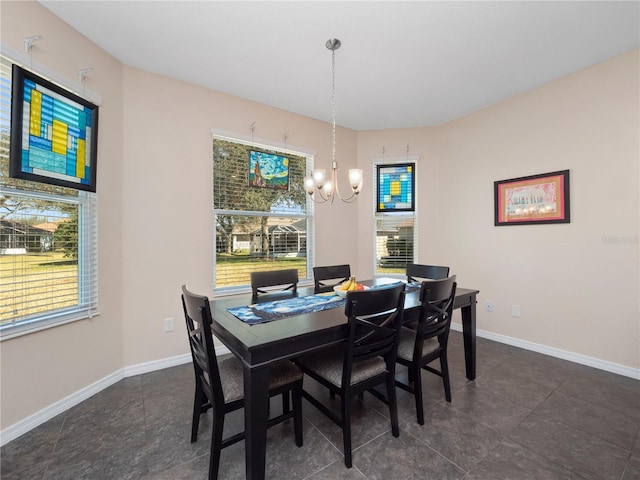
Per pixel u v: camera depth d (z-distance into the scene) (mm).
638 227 2270
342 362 1630
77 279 2074
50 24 1837
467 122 3414
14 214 1724
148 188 2488
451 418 1795
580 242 2562
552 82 2719
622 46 2223
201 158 2766
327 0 1762
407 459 1466
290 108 3252
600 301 2459
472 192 3371
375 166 3900
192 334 1451
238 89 2838
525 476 1358
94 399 2041
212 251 2832
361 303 1416
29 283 1797
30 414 1734
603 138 2426
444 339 1975
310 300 2018
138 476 1376
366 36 2086
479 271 3309
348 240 3838
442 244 3672
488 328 3225
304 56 2326
